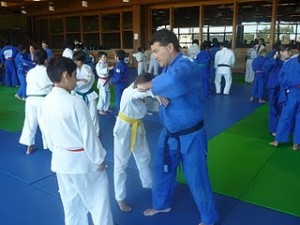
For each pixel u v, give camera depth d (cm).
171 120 209
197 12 1306
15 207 268
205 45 795
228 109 642
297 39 1135
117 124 249
